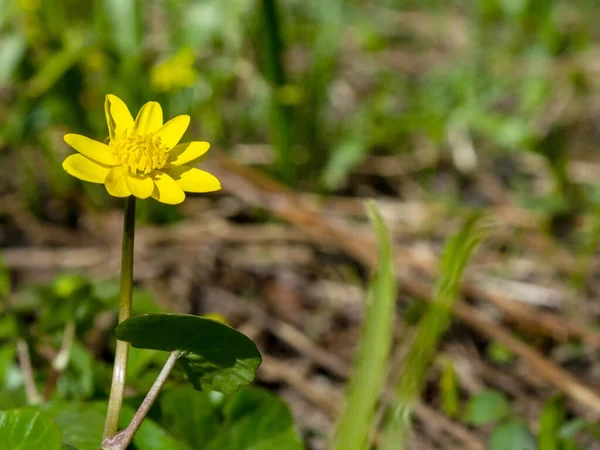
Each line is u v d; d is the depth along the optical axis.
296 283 0.46
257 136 0.57
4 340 0.35
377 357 0.26
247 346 0.23
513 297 0.45
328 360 0.39
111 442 0.23
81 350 0.31
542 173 0.56
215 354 0.23
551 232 0.51
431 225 0.51
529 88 0.59
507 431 0.32
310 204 0.52
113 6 0.47
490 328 0.38
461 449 0.35
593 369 0.40
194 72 0.46
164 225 0.50
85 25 0.55
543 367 0.37
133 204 0.23
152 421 0.27
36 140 0.49
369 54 0.68
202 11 0.50
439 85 0.62
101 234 0.49
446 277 0.28
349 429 0.26
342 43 0.69
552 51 0.62
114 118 0.24
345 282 0.46
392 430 0.27
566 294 0.45
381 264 0.27
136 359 0.30
